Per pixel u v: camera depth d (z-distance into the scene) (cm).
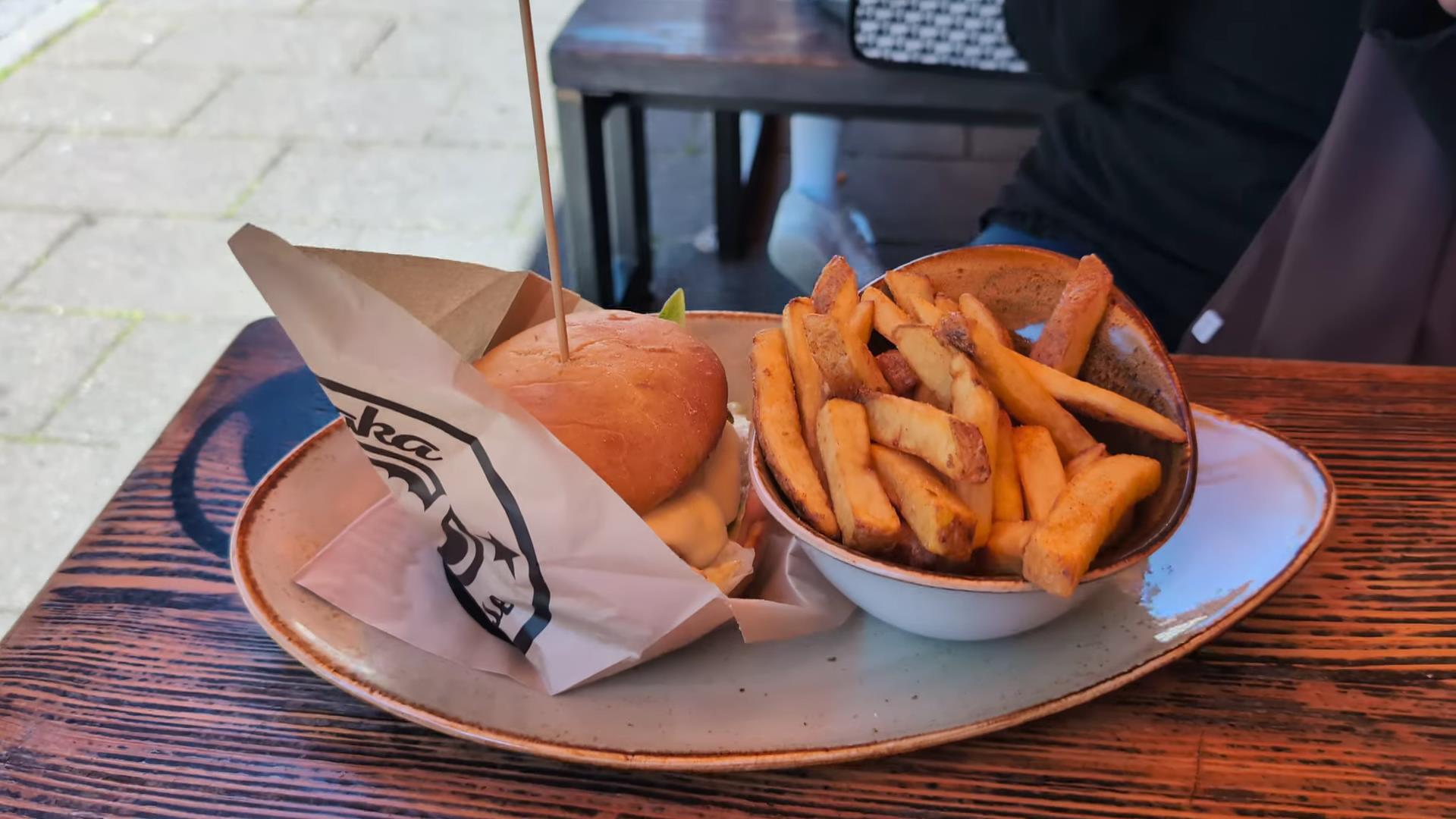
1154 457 74
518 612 72
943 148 299
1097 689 67
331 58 323
